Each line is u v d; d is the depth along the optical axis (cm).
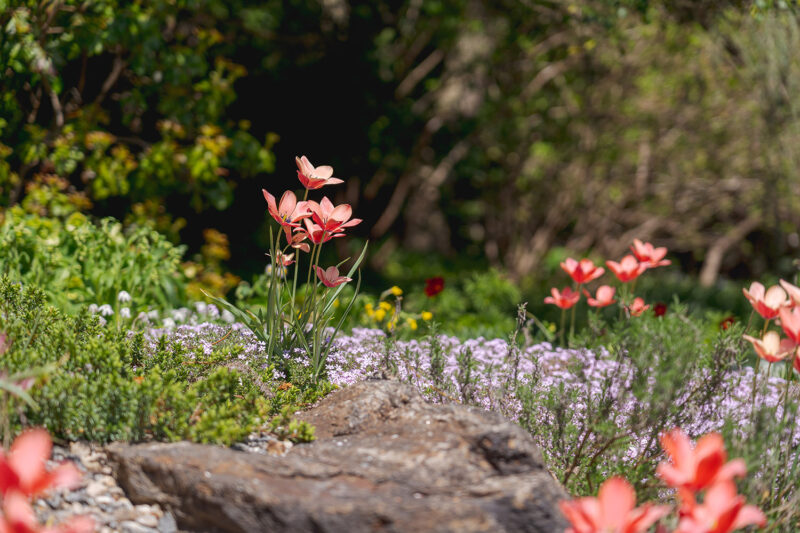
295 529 227
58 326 323
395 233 1670
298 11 1067
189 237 1016
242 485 237
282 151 1187
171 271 548
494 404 354
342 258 1440
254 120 1134
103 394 272
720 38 838
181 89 727
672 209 1391
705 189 1321
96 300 489
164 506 247
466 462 262
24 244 496
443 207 1581
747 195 1280
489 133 1298
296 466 256
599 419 302
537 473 261
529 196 1442
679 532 196
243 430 280
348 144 1241
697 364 332
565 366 433
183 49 716
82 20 648
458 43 1203
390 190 1527
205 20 859
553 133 1309
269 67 1072
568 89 1266
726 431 273
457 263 1614
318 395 336
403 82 1280
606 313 884
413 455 267
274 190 1194
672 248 1539
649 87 1208
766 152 1057
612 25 827
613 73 1236
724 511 189
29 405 268
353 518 228
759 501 267
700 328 341
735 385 346
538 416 340
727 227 1473
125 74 736
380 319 520
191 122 733
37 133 650
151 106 795
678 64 1167
